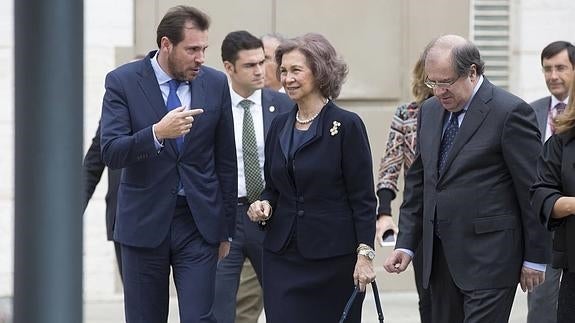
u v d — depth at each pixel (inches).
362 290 578.9
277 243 593.9
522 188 565.6
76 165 330.3
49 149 327.3
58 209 328.8
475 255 573.0
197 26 597.0
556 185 549.3
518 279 576.1
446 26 973.2
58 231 328.8
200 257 609.0
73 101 329.1
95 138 707.4
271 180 599.8
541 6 976.9
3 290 899.4
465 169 573.6
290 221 589.3
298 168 583.8
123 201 609.0
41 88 326.6
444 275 589.0
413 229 607.8
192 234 609.3
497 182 572.1
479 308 570.6
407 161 686.5
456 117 583.5
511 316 916.0
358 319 596.4
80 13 329.7
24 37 327.0
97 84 927.7
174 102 608.1
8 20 918.4
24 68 327.3
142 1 935.7
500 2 979.3
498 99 572.1
